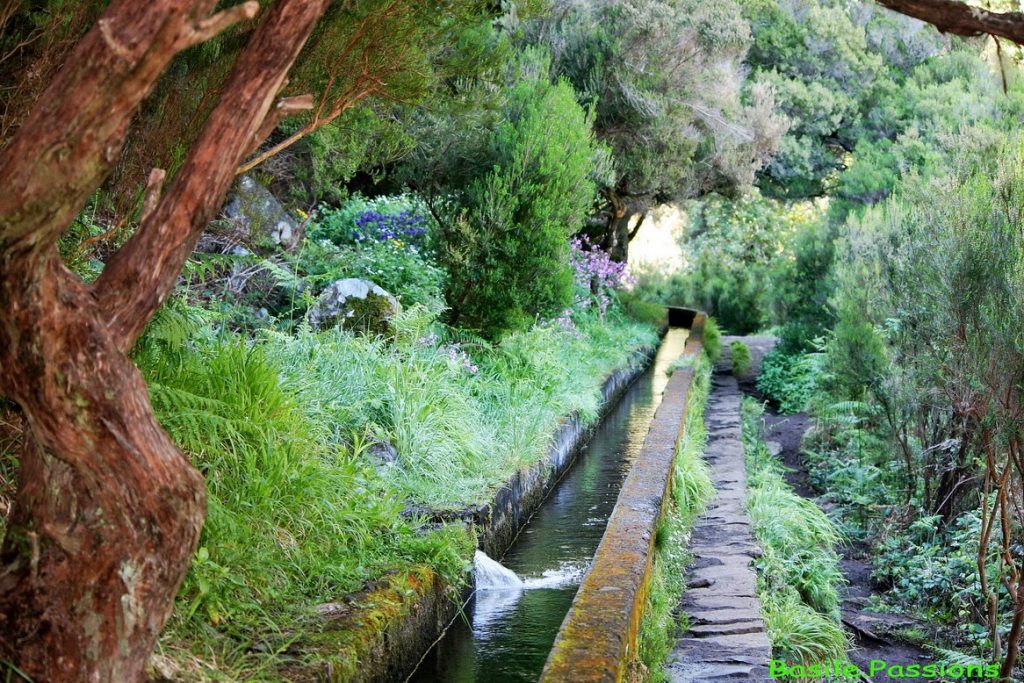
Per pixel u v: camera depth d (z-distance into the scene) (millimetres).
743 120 17859
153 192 2443
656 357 17719
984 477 8445
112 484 2338
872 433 10938
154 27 2039
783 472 12344
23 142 2107
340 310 8062
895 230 9578
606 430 11234
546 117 10008
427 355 8102
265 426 4711
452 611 5199
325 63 4508
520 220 9570
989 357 6859
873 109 20625
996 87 15039
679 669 4863
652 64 15266
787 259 25156
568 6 15117
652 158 16094
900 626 7801
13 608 2422
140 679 2494
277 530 4258
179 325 4297
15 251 2152
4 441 3842
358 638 3795
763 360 17953
